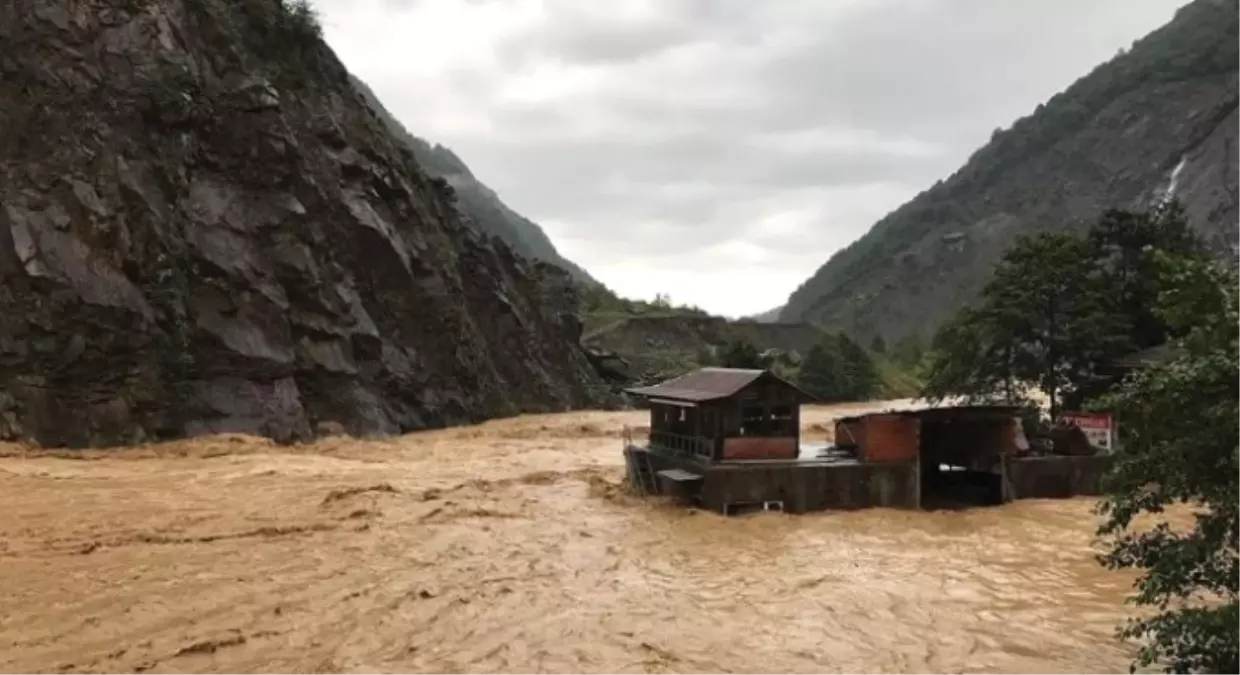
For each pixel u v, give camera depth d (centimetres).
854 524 2442
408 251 5309
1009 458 2872
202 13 4491
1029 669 1285
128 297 3572
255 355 3938
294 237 4409
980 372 3791
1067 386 3759
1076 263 3672
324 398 4316
